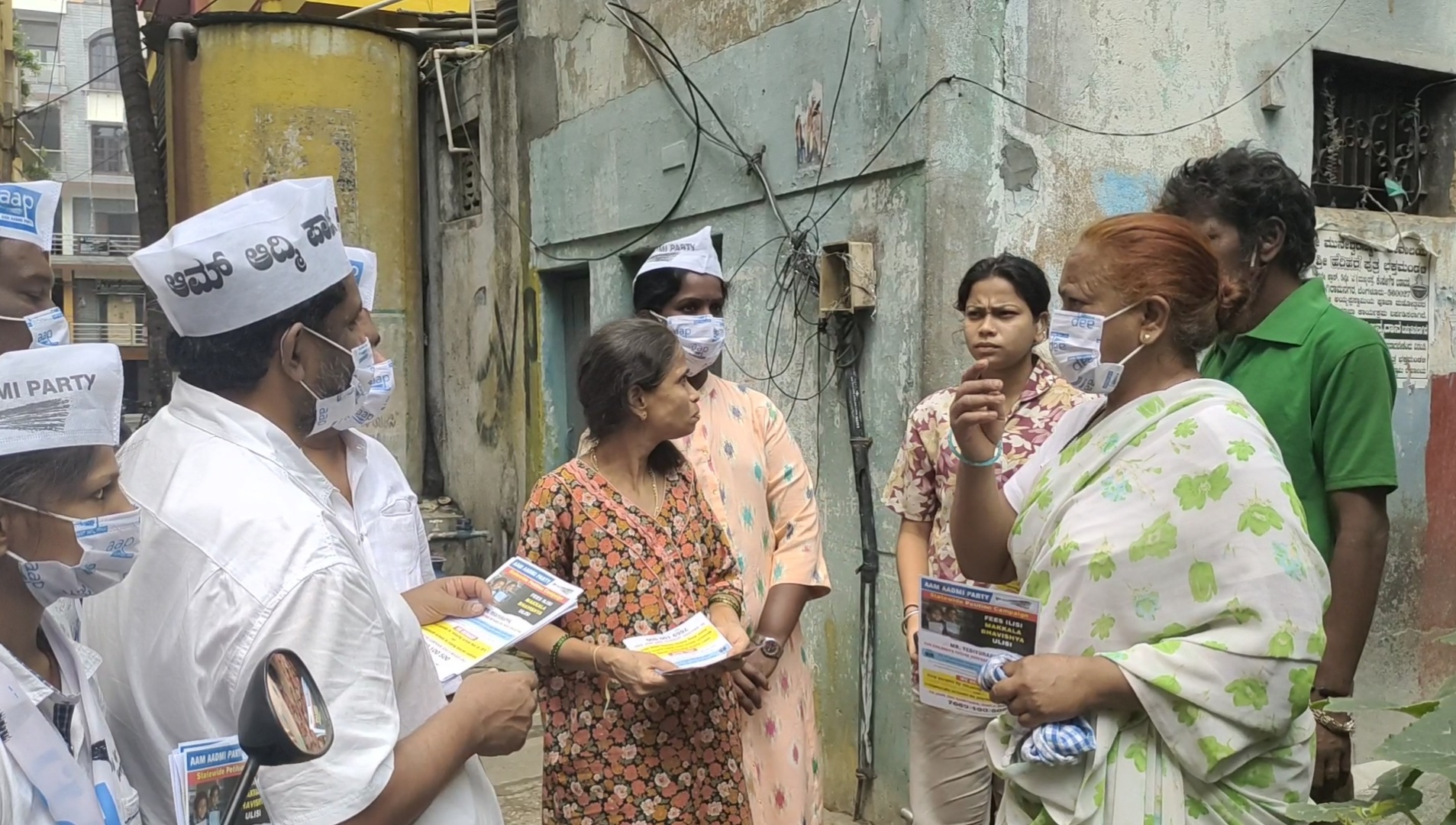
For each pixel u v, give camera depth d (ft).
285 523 4.03
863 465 12.06
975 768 8.38
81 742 3.79
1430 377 13.60
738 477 8.52
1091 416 5.55
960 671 5.41
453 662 5.31
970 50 10.96
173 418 4.51
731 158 14.47
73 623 4.40
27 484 3.56
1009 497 5.90
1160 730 4.65
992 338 8.30
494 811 4.99
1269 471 4.67
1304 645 4.54
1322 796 6.32
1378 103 14.10
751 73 13.96
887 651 11.85
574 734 7.09
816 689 13.05
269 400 4.60
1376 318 13.21
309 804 3.80
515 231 20.81
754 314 14.15
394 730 4.09
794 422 13.38
